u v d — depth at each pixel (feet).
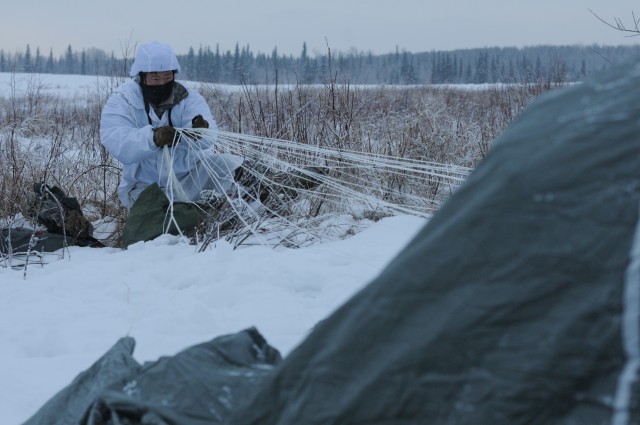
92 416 8.81
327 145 25.54
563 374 6.35
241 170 22.57
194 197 22.80
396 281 6.85
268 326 13.70
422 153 25.57
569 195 6.44
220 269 16.83
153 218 21.12
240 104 28.58
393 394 6.75
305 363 7.20
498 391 6.47
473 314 6.54
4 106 44.80
